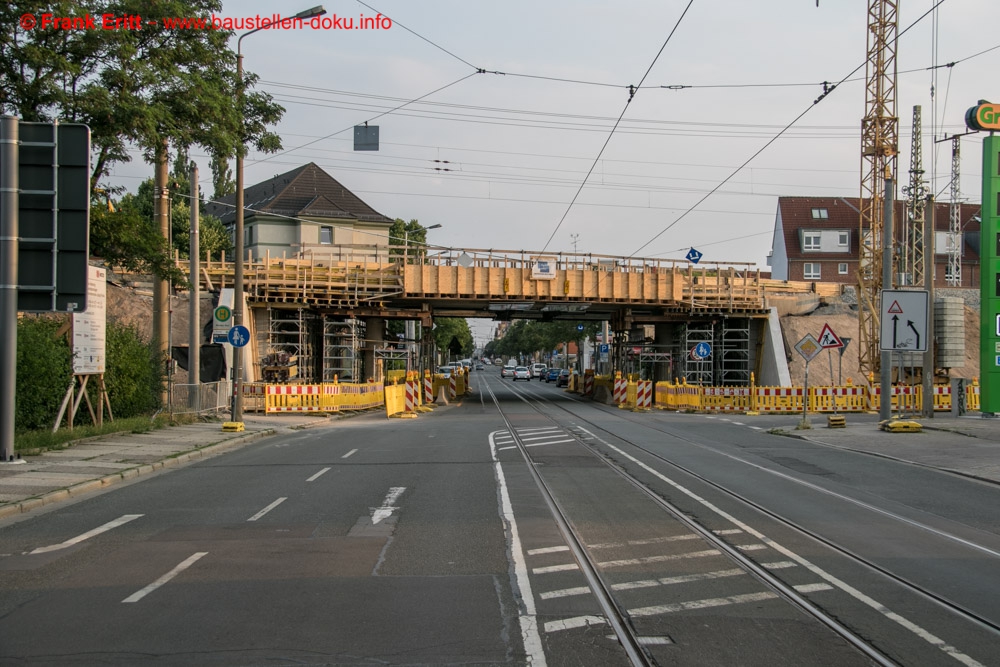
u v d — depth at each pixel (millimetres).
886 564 8273
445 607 6734
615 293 41031
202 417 26250
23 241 14852
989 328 25781
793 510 11273
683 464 16438
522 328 128750
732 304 43000
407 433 24172
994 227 25297
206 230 62031
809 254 71062
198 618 6453
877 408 35438
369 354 47719
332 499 12062
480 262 39781
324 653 5676
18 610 6688
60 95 17891
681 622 6391
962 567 8180
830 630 6223
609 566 8133
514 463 16469
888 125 42156
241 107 22438
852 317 47375
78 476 13742
